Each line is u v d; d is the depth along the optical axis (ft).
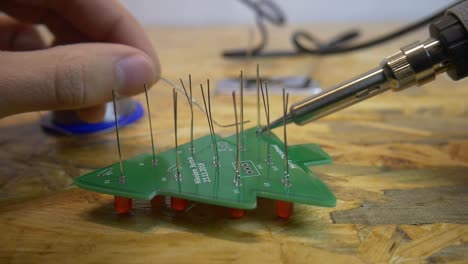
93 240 0.51
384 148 0.66
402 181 0.59
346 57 1.13
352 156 0.64
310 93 0.85
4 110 0.57
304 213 0.54
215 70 1.02
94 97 0.60
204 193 0.53
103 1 0.77
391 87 0.62
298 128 0.72
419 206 0.55
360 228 0.52
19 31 0.89
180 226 0.53
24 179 0.61
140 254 0.50
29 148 0.68
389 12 1.67
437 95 0.84
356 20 1.69
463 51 0.58
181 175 0.56
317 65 1.06
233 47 1.28
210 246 0.51
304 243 0.51
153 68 0.66
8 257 0.50
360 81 0.61
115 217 0.54
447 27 0.59
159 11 1.71
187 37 1.45
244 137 0.63
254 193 0.53
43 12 0.83
